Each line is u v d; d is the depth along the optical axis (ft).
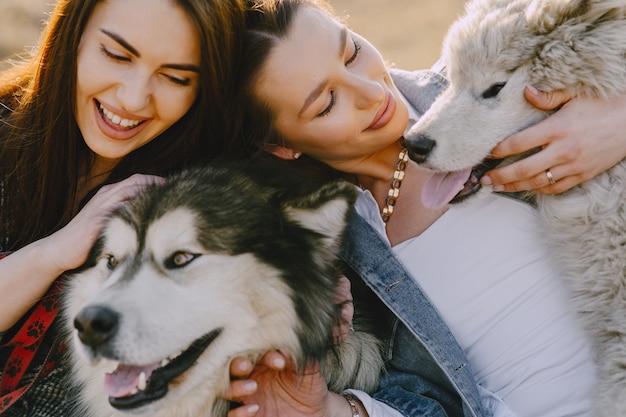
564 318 3.18
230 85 3.16
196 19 2.91
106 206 2.89
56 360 3.03
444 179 3.22
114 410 2.81
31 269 2.86
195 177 2.90
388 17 11.35
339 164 3.38
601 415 3.02
